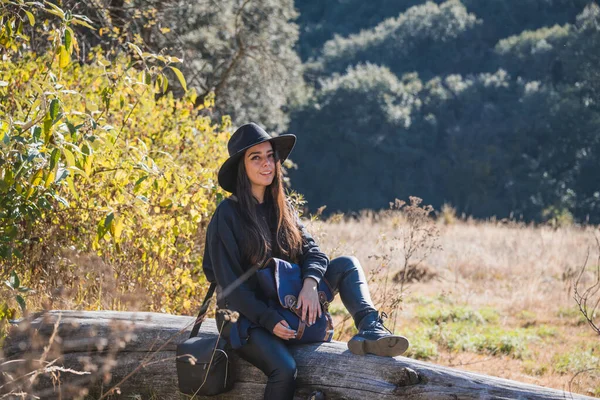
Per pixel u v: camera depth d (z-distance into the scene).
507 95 85.88
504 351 9.67
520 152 80.38
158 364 5.02
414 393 4.33
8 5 5.80
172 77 18.89
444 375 4.32
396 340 4.39
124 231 6.28
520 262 16.77
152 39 17.36
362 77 84.31
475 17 110.12
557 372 8.66
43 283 5.80
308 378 4.61
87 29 12.83
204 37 21.34
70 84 7.36
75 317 5.18
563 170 80.19
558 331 10.91
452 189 80.00
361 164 80.81
